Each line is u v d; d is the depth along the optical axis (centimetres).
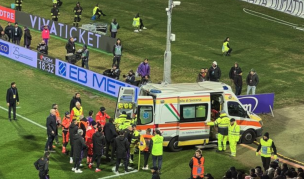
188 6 8394
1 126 4028
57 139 3744
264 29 7438
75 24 6950
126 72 5416
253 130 3894
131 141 3453
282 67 5872
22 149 3631
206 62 5866
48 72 5422
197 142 3741
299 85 5325
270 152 3356
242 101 4372
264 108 4497
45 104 4569
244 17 7988
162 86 3784
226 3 8700
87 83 5028
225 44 6062
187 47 6391
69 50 5488
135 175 3319
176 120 3656
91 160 3394
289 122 4378
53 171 3328
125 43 6419
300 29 7512
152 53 6091
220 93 3791
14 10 7131
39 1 8294
